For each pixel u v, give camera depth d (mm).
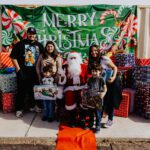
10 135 4277
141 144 4082
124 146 3994
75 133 4340
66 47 6844
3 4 6641
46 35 6766
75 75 4664
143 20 6852
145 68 5297
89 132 4402
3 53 6219
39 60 5016
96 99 4285
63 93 4844
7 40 6719
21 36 6703
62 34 6785
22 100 5281
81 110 4637
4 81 5438
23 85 5227
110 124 4656
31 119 5082
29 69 5168
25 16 6672
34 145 3984
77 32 6789
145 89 5121
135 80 5582
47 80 4812
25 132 4414
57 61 4902
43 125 4758
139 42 6918
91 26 6785
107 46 6875
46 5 6672
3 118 5129
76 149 3844
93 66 4277
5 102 5414
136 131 4508
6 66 6211
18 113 5191
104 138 4188
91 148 3891
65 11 6703
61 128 4582
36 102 5473
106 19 6785
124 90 5527
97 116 4359
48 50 4855
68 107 4715
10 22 6668
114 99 4566
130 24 6805
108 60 4582
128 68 5895
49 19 6723
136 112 5453
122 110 5238
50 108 4895
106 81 4547
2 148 3861
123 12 6773
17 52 5148
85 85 4719
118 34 6832
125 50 6883
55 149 3855
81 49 6859
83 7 6707
